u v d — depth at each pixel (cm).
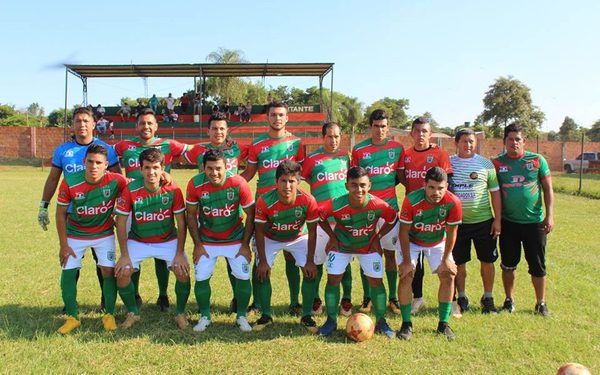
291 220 528
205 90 3744
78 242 523
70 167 540
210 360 432
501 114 4812
